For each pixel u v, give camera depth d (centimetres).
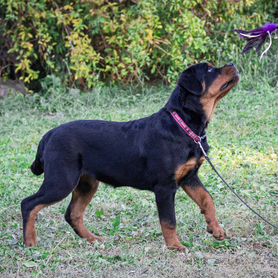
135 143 784
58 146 795
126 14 1592
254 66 1619
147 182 784
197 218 888
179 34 1600
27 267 728
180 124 764
